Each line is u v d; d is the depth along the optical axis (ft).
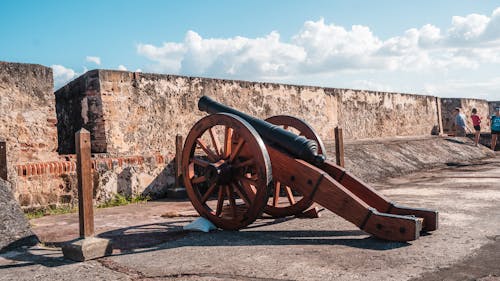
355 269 9.95
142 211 19.56
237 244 12.72
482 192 21.09
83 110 24.29
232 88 30.12
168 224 16.26
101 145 23.53
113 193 22.33
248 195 14.38
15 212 13.88
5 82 19.83
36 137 20.77
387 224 12.34
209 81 28.68
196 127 15.74
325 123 38.24
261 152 13.88
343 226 14.80
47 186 20.15
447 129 60.18
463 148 43.42
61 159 21.70
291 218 16.72
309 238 13.23
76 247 11.42
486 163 37.27
